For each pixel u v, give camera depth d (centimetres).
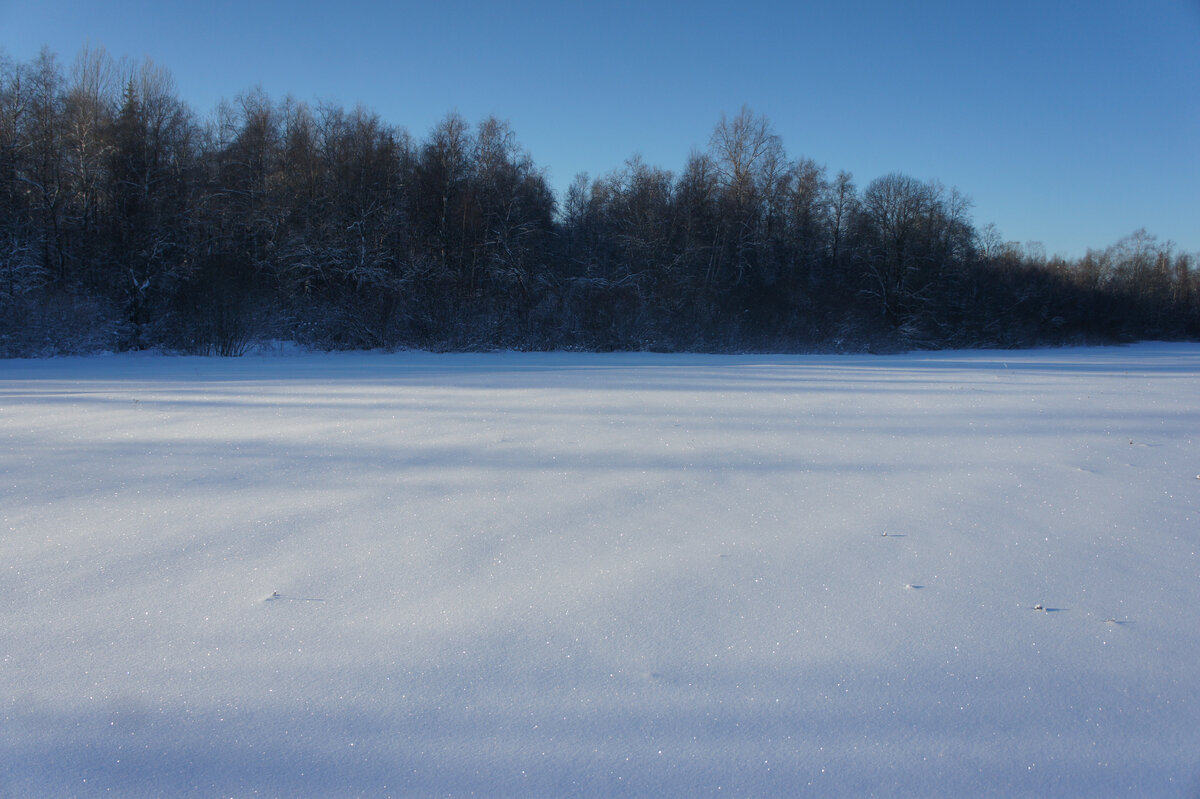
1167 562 392
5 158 2464
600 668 266
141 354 2266
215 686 250
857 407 1041
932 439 775
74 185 2642
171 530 418
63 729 226
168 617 303
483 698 245
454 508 471
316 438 718
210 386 1238
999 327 4553
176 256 2627
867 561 387
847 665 273
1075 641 296
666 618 310
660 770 210
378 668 263
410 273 2772
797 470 609
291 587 336
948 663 276
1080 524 464
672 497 511
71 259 2572
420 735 225
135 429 765
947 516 478
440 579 348
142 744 219
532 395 1130
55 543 394
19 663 264
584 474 576
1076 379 1703
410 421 839
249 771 208
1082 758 221
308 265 2658
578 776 207
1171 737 231
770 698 249
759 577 360
